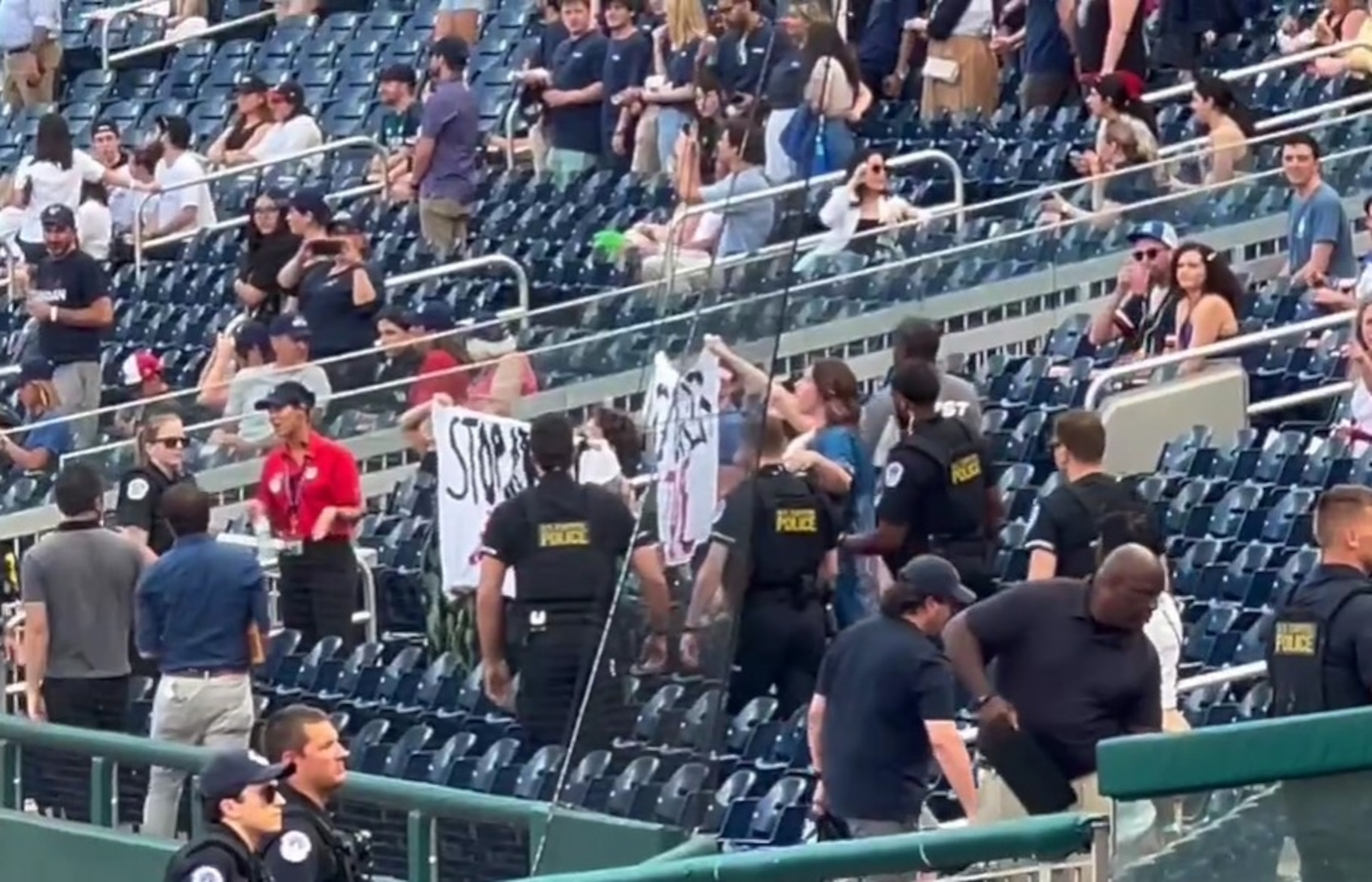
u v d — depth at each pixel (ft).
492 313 70.03
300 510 52.31
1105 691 34.45
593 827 40.04
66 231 68.90
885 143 71.82
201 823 41.06
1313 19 72.59
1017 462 53.83
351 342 63.05
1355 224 60.54
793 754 43.93
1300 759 26.12
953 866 29.25
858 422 47.19
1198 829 26.37
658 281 59.36
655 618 39.88
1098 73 69.97
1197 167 61.46
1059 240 60.59
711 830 39.83
